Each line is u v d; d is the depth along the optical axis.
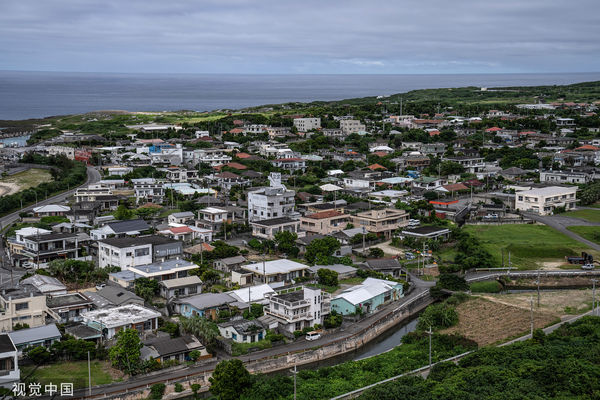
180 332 88.56
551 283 121.50
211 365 80.56
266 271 113.25
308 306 93.31
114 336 85.69
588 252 134.75
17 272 116.12
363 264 123.31
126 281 104.88
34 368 77.12
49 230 136.88
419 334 93.19
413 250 135.50
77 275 110.81
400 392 70.38
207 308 94.75
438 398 69.06
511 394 68.88
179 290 103.69
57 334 82.69
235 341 87.69
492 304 106.81
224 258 122.12
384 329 98.75
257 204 149.75
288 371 83.00
